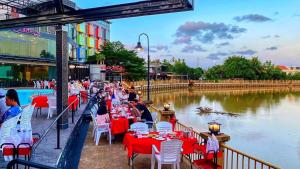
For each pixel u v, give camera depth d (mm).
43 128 9570
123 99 19234
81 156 8594
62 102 9578
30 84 34469
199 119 30141
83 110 14328
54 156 6547
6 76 32656
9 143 5176
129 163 7828
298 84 123125
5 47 33719
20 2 10016
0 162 5570
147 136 7527
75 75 46281
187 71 112125
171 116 11547
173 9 7461
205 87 95500
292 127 26562
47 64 37281
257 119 31469
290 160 16281
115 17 8414
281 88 112938
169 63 113125
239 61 117438
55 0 8680
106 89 25625
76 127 10578
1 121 6199
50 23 9750
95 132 10344
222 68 119500
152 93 65188
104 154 8812
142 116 10820
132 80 58812
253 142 20391
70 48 53594
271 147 19062
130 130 8562
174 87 81812
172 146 6754
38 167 3168
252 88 107938
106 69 52844
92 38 74562
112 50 58344
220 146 7043
